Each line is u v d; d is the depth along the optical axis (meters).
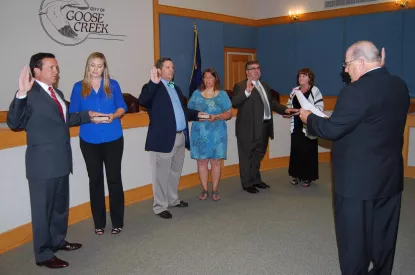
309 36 7.89
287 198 4.06
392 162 1.91
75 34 5.80
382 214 2.03
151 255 2.73
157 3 6.76
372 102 1.80
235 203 3.91
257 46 8.66
